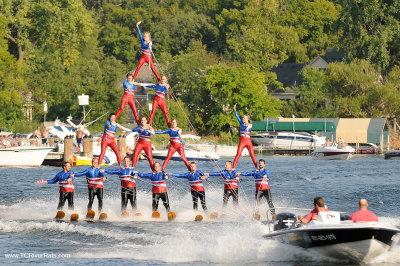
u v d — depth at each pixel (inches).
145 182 5851.4
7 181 5816.9
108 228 3282.5
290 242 2513.5
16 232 3206.2
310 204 4197.8
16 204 4274.1
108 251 2748.5
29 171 6914.4
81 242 2952.8
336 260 2475.4
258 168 3708.2
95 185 3698.3
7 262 2551.7
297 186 5275.6
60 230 3228.3
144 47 3725.4
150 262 2544.3
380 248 2349.9
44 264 2513.5
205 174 3737.7
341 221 2401.6
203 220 3533.5
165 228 3275.1
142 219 3614.7
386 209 3949.3
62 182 3727.9
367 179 5871.1
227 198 3740.2
